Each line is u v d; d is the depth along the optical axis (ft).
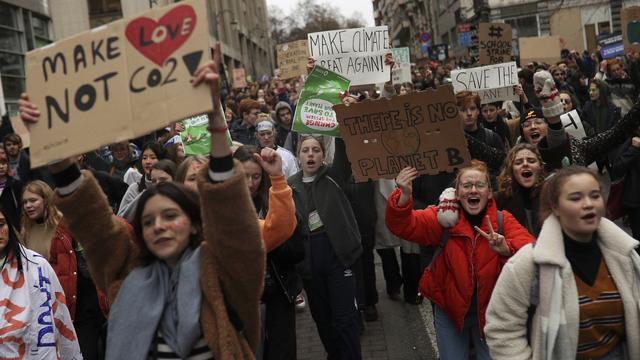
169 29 8.27
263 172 15.37
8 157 27.17
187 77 8.08
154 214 9.31
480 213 13.60
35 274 13.32
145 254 9.58
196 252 9.21
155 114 8.18
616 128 17.88
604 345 9.77
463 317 13.42
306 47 56.65
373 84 26.86
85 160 27.76
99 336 17.30
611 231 9.75
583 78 44.19
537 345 9.84
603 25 120.78
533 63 45.42
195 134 21.17
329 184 17.74
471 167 13.67
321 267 17.22
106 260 9.73
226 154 8.73
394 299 24.66
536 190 15.26
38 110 8.80
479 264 13.26
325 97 21.34
